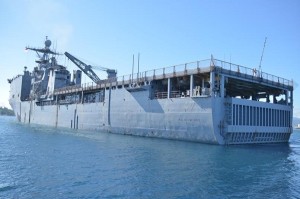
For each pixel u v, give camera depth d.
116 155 29.38
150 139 45.34
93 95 67.88
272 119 48.00
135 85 52.12
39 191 16.56
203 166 24.92
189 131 42.38
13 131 59.62
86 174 20.80
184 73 43.56
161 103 46.72
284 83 51.00
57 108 79.75
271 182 20.44
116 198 15.76
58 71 84.69
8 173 20.42
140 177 20.36
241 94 59.66
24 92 104.25
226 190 18.02
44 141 41.06
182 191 17.44
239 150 35.75
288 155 33.72
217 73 40.28
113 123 56.97
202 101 40.53
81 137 48.09
